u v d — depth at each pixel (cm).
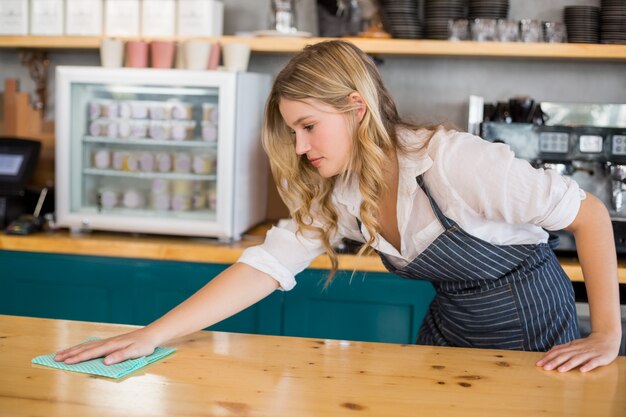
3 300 323
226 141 309
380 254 193
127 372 143
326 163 170
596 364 149
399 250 189
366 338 300
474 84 351
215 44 322
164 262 310
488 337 188
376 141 171
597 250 163
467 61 351
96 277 315
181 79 311
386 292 296
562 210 161
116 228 324
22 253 320
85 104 331
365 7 323
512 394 135
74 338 164
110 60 323
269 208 363
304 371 145
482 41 314
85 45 333
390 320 298
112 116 329
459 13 323
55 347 158
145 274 310
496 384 140
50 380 139
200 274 307
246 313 306
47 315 320
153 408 126
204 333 172
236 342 165
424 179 173
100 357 151
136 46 321
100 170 331
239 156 315
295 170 184
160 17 330
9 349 156
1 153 343
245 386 137
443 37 321
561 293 187
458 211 170
